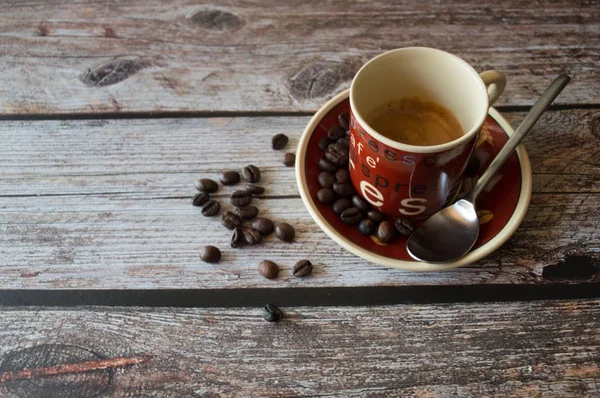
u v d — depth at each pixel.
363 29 0.50
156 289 0.41
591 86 0.47
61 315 0.40
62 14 0.51
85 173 0.44
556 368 0.38
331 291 0.41
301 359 0.39
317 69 0.48
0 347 0.39
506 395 0.38
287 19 0.51
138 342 0.39
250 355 0.39
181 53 0.49
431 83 0.41
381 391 0.38
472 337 0.39
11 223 0.43
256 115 0.46
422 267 0.39
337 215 0.41
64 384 0.38
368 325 0.40
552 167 0.44
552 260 0.41
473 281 0.41
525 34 0.49
